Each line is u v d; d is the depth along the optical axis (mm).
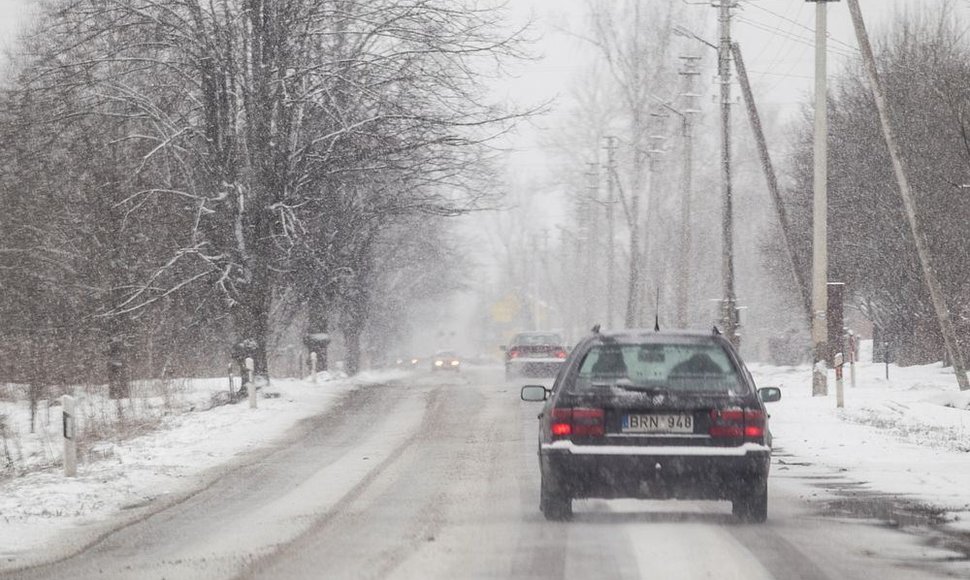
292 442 51781
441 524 28781
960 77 76000
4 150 78125
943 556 24016
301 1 73000
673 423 27250
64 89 72500
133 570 23594
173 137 71625
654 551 24672
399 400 75188
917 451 44219
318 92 73500
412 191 80438
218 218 75062
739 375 27828
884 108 70812
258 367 76562
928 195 86000
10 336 81688
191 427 59281
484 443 49531
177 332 84062
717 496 27484
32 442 64000
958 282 87125
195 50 72562
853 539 26141
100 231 80750
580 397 27453
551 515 28719
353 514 30797
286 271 76812
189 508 32938
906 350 96875
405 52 72625
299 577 22359
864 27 70625
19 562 25203
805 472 39062
